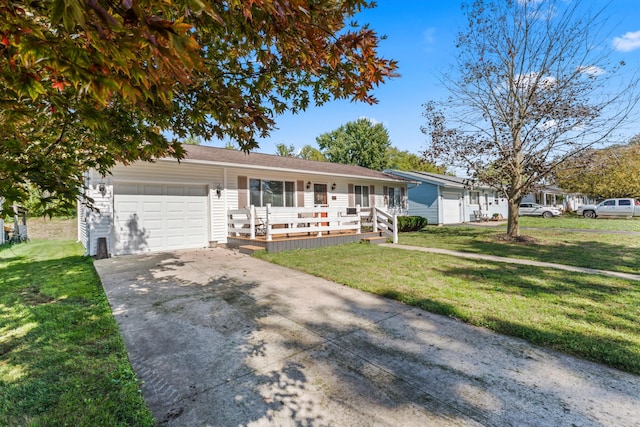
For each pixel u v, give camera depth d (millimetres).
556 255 7699
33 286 5145
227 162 9164
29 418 1939
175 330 3311
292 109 3186
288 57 2123
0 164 1410
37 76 1129
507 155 10133
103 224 7785
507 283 5031
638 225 15508
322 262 6789
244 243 8711
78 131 2146
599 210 21766
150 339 3094
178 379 2398
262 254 7742
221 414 2008
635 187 21656
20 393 2188
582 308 3842
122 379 2375
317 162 15180
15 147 1493
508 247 9148
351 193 14078
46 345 2939
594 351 2734
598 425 1893
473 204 22750
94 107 1570
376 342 3021
